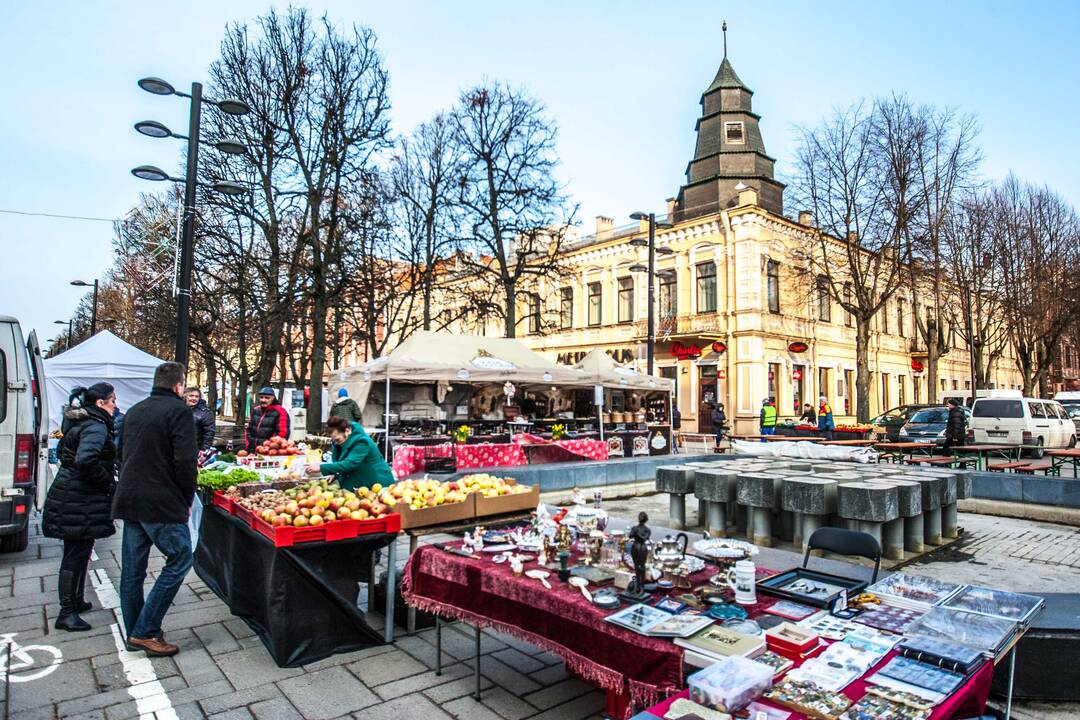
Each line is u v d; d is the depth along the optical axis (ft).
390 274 84.84
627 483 39.75
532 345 115.85
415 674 13.93
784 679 8.00
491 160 76.18
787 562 17.31
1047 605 13.48
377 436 45.85
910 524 25.43
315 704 12.50
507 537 15.01
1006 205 91.09
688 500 38.78
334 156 62.49
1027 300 92.12
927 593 11.32
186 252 32.58
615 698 10.89
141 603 15.20
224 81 60.29
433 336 50.98
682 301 95.35
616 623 9.60
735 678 7.57
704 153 100.78
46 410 25.36
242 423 89.71
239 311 75.97
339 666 14.34
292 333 89.61
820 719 7.05
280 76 61.16
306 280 63.67
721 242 90.79
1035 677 12.14
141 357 52.85
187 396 29.86
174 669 14.07
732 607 10.44
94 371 50.39
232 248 61.77
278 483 19.33
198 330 73.61
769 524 25.62
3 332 23.00
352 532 14.89
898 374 118.01
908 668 8.26
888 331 116.67
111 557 24.38
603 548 13.01
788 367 91.50
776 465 29.30
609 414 62.49
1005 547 26.25
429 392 59.11
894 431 68.44
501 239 77.51
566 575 11.69
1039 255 90.99
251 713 12.14
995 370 139.95
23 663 14.26
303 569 14.24
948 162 77.56
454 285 107.24
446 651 15.30
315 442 38.19
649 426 58.08
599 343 105.60
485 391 62.08
